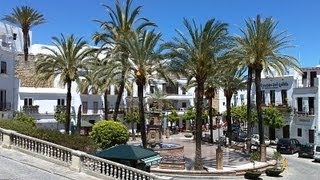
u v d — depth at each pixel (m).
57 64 44.81
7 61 50.09
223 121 92.69
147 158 22.67
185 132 81.31
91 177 20.92
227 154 43.66
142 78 36.19
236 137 60.25
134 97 76.88
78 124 52.78
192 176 31.33
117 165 20.67
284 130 60.34
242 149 46.59
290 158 46.69
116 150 22.67
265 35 39.22
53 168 21.72
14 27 71.44
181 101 88.00
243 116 61.03
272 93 63.78
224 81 51.72
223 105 94.06
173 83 37.75
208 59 33.75
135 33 36.81
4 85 49.31
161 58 36.12
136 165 22.23
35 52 75.25
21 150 24.31
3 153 23.78
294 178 33.81
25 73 66.50
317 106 55.22
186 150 46.62
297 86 60.06
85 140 27.55
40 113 63.72
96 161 21.34
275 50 40.00
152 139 51.53
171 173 31.45
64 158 22.48
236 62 39.94
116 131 35.44
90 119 71.00
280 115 57.38
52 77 47.56
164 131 76.38
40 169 21.36
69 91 45.34
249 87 45.53
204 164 36.19
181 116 81.12
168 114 77.88
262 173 34.94
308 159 46.12
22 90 62.69
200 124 33.53
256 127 65.19
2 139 25.44
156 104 77.12
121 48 37.62
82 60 46.16
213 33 33.56
